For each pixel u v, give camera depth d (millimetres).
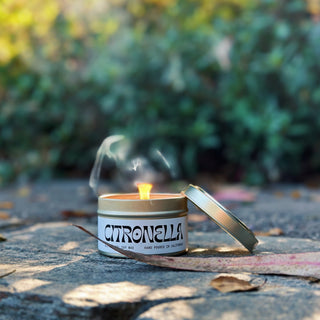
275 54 1340
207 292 500
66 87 1521
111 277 539
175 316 458
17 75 1561
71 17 1574
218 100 1455
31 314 493
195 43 1421
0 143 1657
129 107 1426
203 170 1571
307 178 1518
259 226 825
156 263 552
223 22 1445
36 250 649
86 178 1634
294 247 651
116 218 582
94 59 1527
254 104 1404
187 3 1535
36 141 1621
